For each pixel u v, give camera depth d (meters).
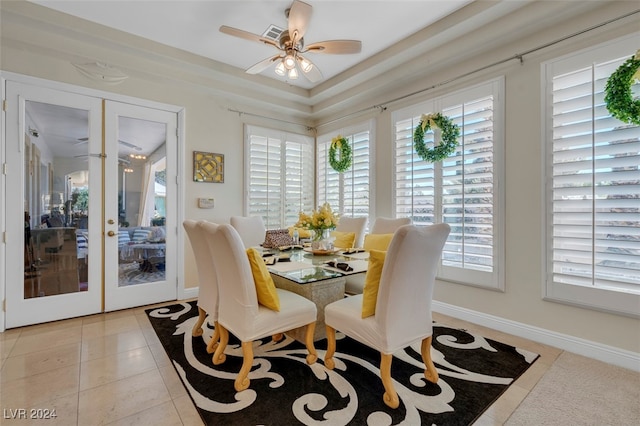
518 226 2.66
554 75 2.45
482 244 2.88
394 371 2.05
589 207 2.28
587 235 2.29
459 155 3.06
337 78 3.93
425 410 1.65
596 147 2.24
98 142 3.17
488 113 2.85
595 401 1.74
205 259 2.28
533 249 2.57
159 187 3.57
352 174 4.32
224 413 1.63
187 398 1.76
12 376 1.98
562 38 2.39
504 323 2.73
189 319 3.02
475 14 2.54
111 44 3.00
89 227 3.13
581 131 2.32
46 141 2.92
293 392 1.82
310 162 5.07
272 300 1.95
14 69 2.74
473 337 2.61
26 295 2.82
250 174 4.31
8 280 2.74
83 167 3.10
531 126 2.58
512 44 2.70
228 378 1.97
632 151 2.10
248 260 1.90
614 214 2.17
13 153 2.76
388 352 1.67
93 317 3.07
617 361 2.14
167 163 3.62
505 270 2.74
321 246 3.03
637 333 2.08
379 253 1.75
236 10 2.64
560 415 1.62
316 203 5.05
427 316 1.88
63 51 2.89
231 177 4.16
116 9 2.63
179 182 3.69
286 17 2.74
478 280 2.90
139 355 2.27
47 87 2.89
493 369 2.08
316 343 2.49
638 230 2.07
